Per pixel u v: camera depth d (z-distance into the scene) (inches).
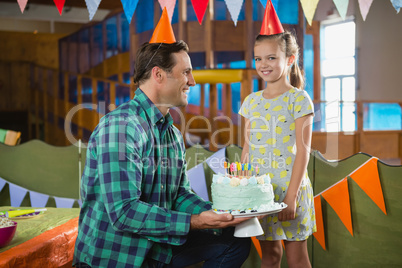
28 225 57.3
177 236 48.7
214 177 54.1
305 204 64.7
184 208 56.9
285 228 64.7
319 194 77.4
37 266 48.4
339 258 75.9
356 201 73.6
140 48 54.1
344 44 266.5
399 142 214.8
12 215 60.1
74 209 68.2
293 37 68.7
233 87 196.5
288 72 71.7
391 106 263.4
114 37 259.3
